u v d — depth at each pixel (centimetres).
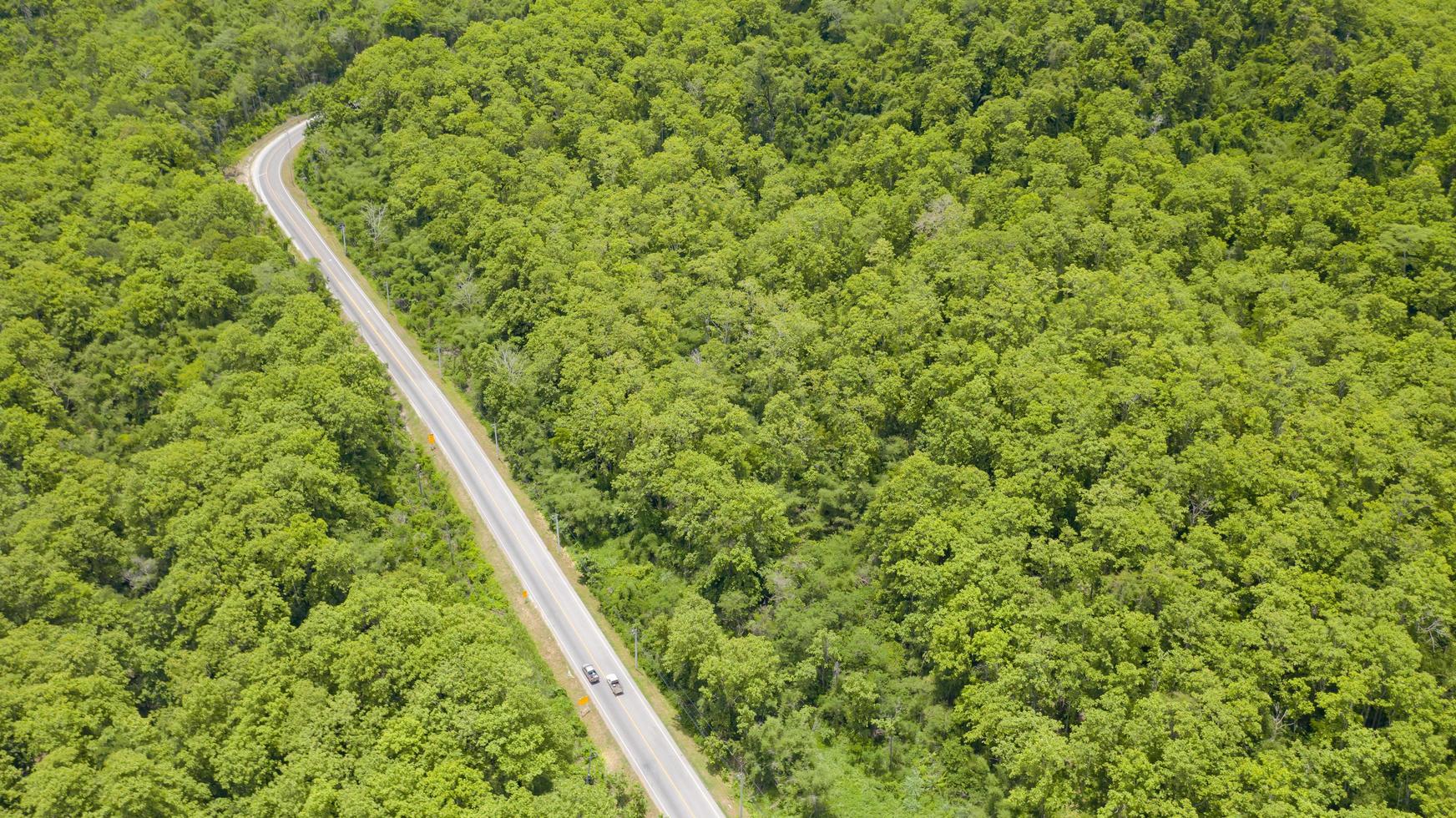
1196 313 16975
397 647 12888
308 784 11506
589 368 17312
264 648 12912
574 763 13150
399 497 16712
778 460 15975
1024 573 13688
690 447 15938
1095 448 14725
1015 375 15900
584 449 16738
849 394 16488
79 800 11256
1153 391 15488
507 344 18625
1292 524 13612
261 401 16162
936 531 13900
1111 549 13762
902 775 12925
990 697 12519
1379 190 19188
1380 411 15062
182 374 17312
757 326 18212
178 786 11644
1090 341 16662
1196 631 12688
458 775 11631
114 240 19650
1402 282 17400
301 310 18012
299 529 14162
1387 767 11919
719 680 13262
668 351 17800
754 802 12900
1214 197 19238
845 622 14238
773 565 14762
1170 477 14338
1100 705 12312
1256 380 15712
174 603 13638
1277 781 11181
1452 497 14050
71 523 14575
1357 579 13250
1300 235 18862
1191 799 11431
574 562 16150
